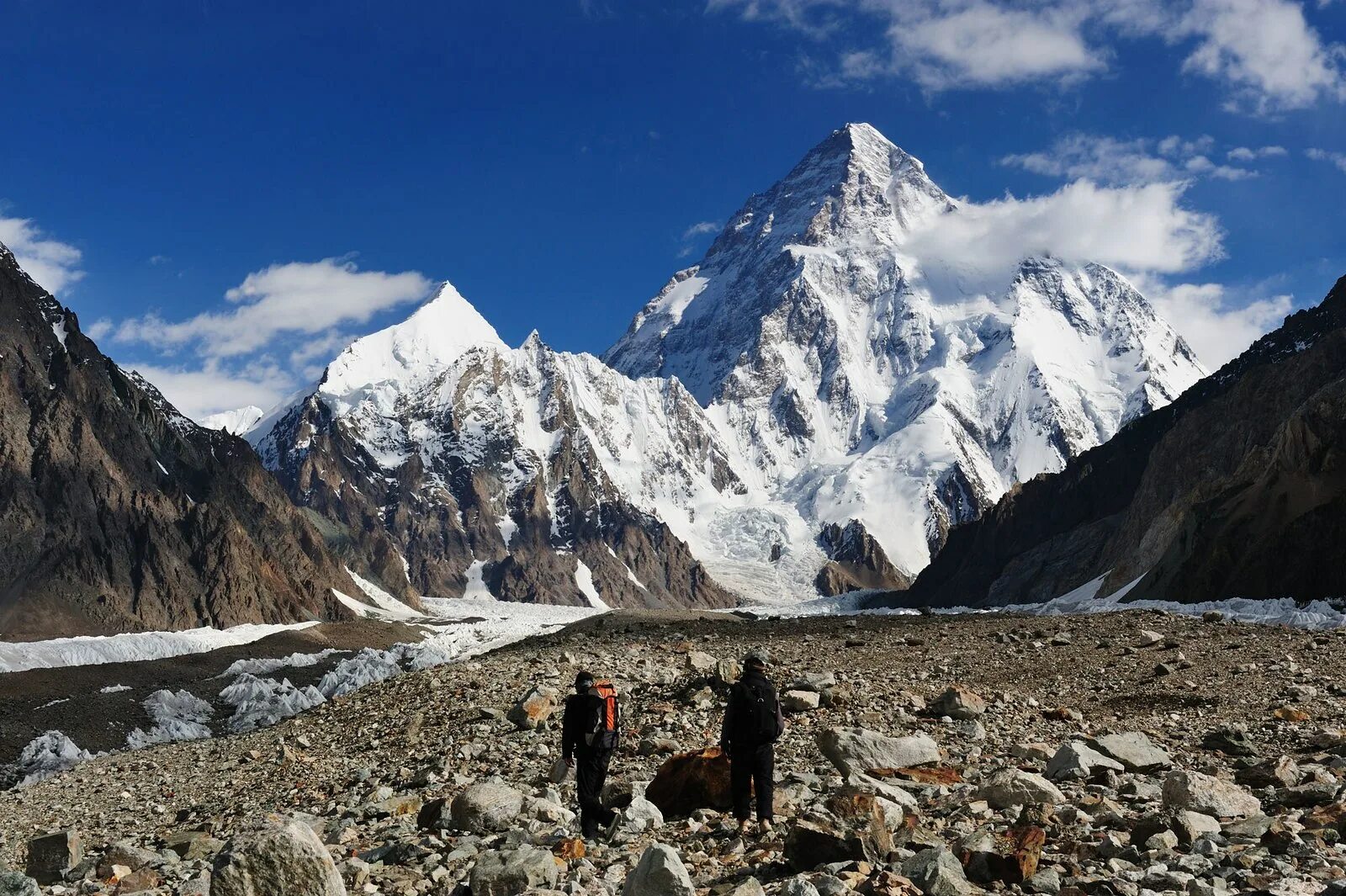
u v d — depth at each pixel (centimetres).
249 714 6975
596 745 1678
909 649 4212
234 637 13500
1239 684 3114
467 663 4316
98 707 7200
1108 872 1240
